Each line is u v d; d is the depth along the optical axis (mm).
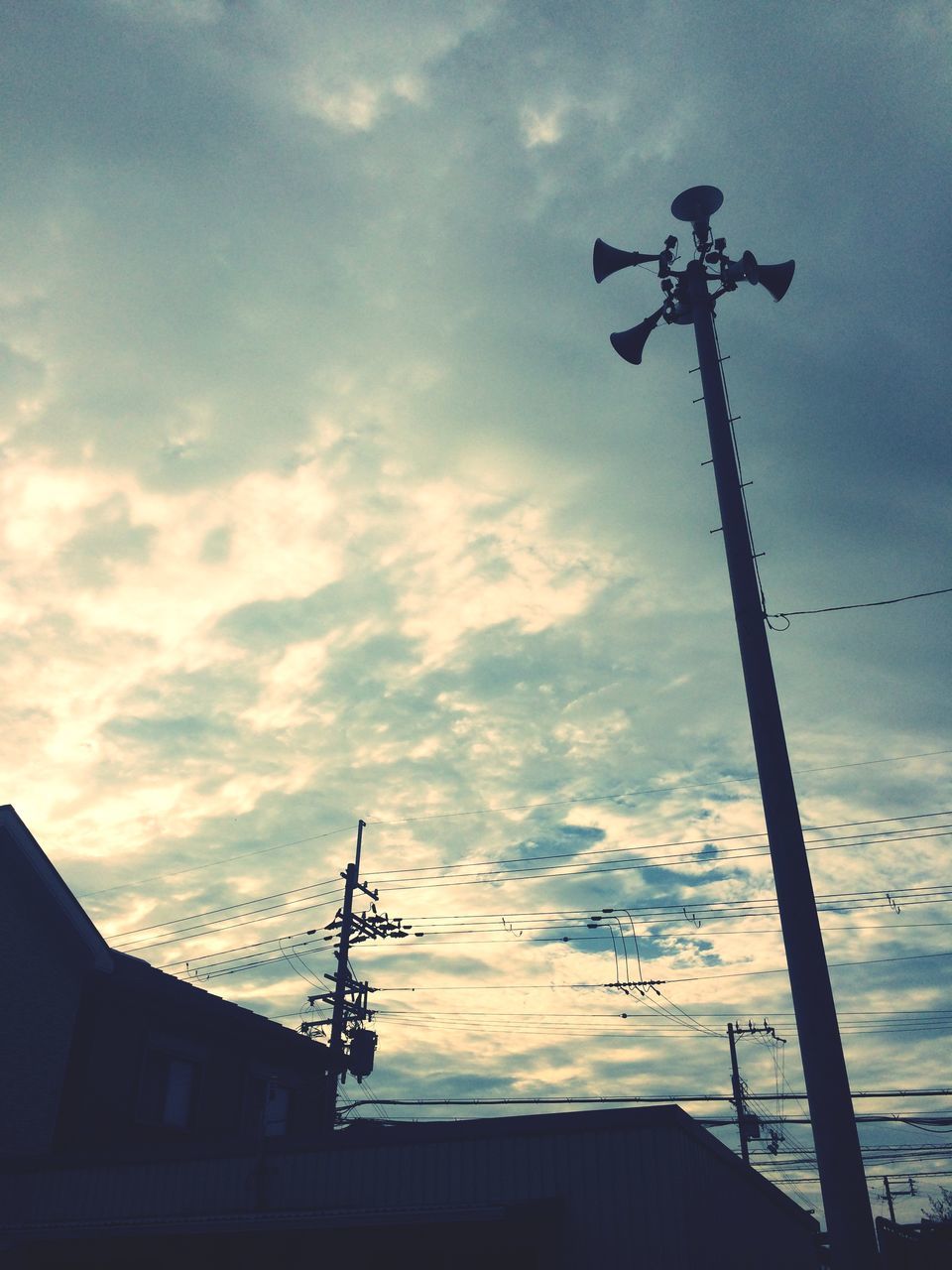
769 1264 16297
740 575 8031
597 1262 10703
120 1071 18750
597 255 10281
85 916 18547
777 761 7195
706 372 9172
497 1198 11461
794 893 6695
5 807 17906
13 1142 16141
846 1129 5906
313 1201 12375
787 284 9695
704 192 9992
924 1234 19250
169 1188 13570
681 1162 11172
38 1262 12945
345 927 29406
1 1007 16875
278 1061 23562
